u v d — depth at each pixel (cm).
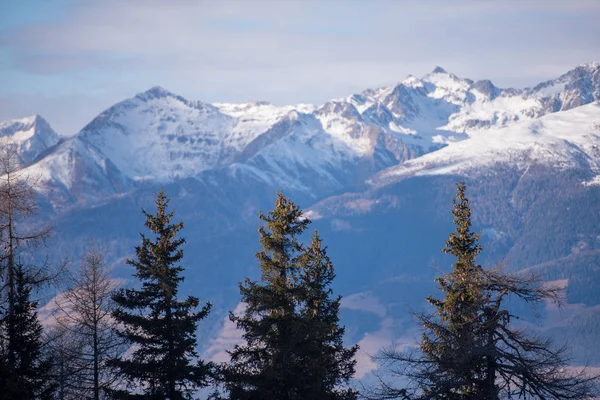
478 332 10625
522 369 10069
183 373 12462
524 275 10725
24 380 11688
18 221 12025
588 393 9838
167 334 12606
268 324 12812
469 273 11019
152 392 12656
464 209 12731
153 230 12888
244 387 12762
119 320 12512
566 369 10219
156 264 12575
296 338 12644
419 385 10588
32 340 12188
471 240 12531
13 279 11938
